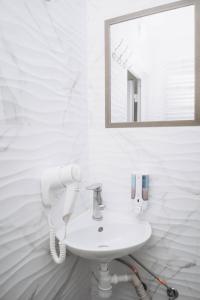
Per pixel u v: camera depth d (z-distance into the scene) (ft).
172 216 3.12
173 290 3.09
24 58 2.35
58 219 2.89
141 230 3.03
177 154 3.07
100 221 3.26
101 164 3.64
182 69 3.03
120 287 3.60
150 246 3.30
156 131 3.19
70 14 3.19
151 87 3.23
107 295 3.08
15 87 2.24
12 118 2.20
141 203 3.16
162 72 3.15
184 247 3.08
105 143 3.59
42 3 2.60
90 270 3.89
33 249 2.48
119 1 3.40
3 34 2.09
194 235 3.01
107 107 3.52
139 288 3.21
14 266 2.23
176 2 3.01
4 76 2.11
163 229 3.19
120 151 3.47
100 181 3.65
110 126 3.51
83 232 3.02
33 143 2.48
